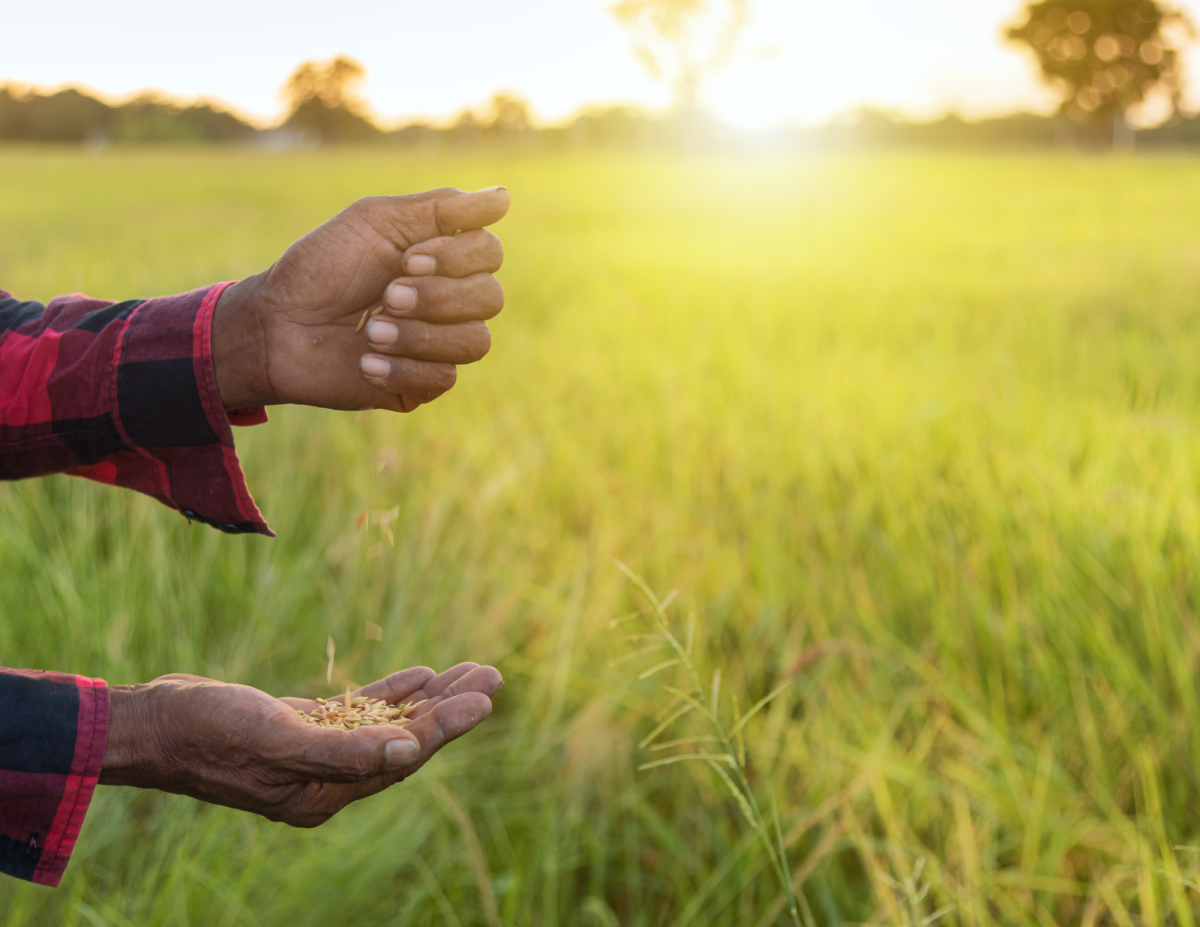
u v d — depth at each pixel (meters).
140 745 0.84
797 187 15.00
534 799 1.49
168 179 15.29
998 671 1.56
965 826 1.29
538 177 17.95
